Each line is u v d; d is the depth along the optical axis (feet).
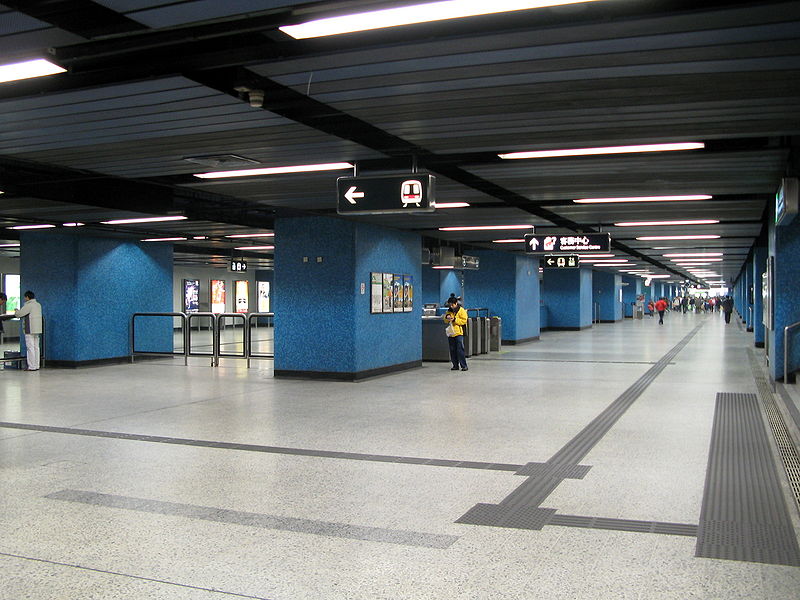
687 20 14.21
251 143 25.09
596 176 31.60
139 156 27.27
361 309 46.93
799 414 29.76
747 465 23.18
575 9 14.08
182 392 40.96
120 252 59.47
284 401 37.42
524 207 42.34
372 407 35.37
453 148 25.94
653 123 22.26
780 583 13.55
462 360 53.01
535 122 22.24
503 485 20.85
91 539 16.25
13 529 16.97
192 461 23.90
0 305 83.46
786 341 37.78
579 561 14.78
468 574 14.10
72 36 15.03
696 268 136.77
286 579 13.88
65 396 39.37
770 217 42.57
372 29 15.10
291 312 47.83
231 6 13.52
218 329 56.13
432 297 107.65
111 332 58.54
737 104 20.18
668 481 21.22
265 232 55.88
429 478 21.67
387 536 16.42
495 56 16.44
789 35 15.03
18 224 49.19
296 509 18.53
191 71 17.80
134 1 13.21
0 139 24.43
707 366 55.77
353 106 20.70
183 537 16.38
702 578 13.82
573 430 29.25
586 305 122.93
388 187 26.43
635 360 61.26
